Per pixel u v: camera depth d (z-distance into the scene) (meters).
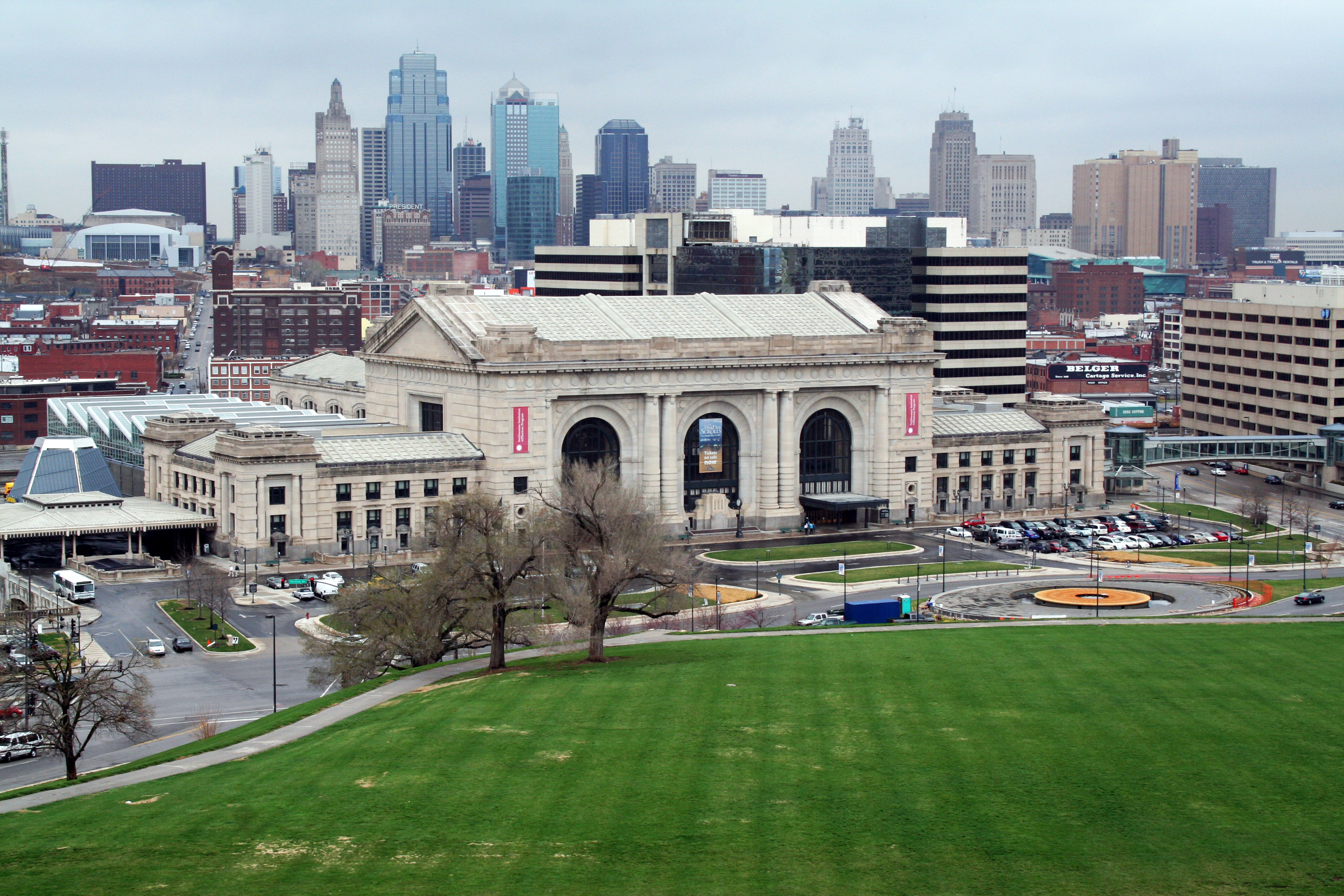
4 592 192.88
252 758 106.12
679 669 125.38
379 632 137.38
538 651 144.12
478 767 97.06
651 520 140.88
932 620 165.50
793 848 83.06
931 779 93.25
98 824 89.69
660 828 85.88
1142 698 112.12
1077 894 77.62
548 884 78.94
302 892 78.44
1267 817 87.12
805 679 119.56
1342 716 106.75
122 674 130.50
